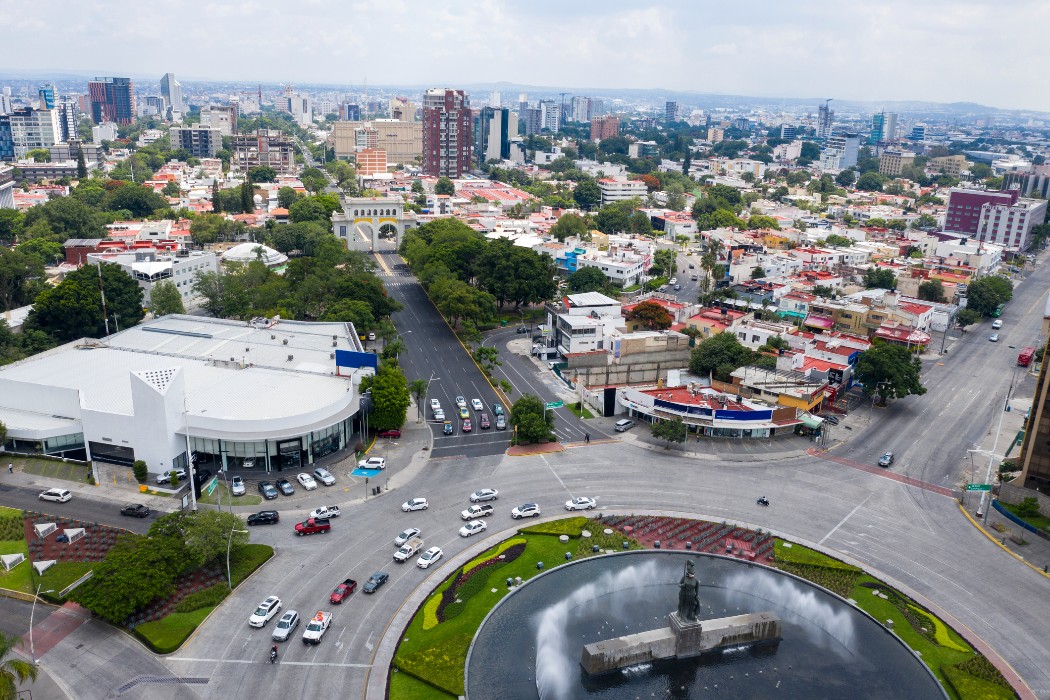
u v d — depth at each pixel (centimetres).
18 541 13400
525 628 11831
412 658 10800
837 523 15012
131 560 11725
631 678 11081
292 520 14425
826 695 10788
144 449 15662
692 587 11456
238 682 10269
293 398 17438
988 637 11831
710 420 18750
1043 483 15500
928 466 17588
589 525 14675
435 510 15000
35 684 10075
